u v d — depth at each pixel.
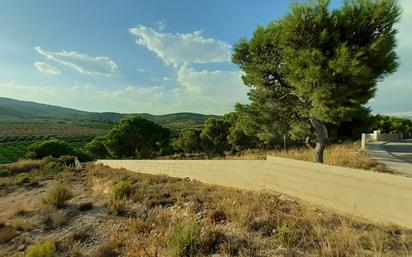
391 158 16.19
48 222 9.91
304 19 9.48
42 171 30.20
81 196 13.78
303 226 5.73
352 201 6.58
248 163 10.82
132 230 7.36
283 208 7.11
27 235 9.03
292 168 8.59
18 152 75.50
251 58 12.15
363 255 4.19
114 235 7.34
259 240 5.36
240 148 42.09
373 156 16.92
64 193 12.28
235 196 8.64
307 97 10.59
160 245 5.85
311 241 5.04
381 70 9.95
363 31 9.78
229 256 4.91
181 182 13.56
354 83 8.88
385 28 9.66
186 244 5.33
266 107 15.54
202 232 5.86
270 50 11.12
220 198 8.84
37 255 6.38
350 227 5.51
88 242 7.60
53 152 52.38
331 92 8.99
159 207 9.16
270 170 9.62
